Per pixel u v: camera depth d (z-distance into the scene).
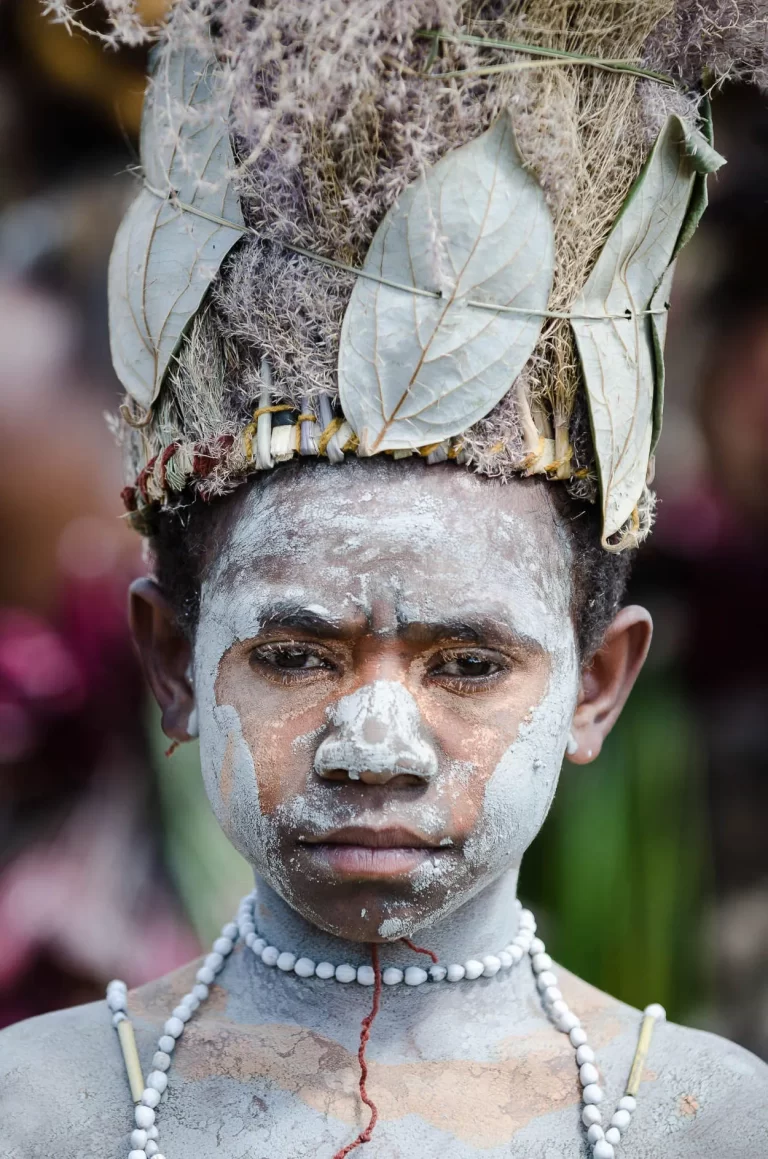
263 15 2.22
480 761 2.29
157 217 2.52
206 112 2.43
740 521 4.45
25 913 3.91
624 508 2.47
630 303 2.46
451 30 2.26
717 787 4.42
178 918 4.06
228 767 2.37
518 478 2.37
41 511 4.22
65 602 4.16
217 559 2.44
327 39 2.20
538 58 2.31
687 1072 2.50
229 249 2.44
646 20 2.40
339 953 2.47
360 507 2.29
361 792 2.23
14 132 4.34
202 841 4.06
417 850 2.26
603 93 2.40
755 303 4.35
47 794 4.11
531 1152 2.36
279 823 2.29
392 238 2.29
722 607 4.41
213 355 2.46
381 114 2.27
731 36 2.52
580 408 2.42
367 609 2.25
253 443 2.35
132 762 4.16
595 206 2.40
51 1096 2.45
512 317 2.32
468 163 2.29
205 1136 2.38
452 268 2.29
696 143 2.43
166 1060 2.47
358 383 2.29
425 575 2.26
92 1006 2.70
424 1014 2.47
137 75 4.22
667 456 5.01
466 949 2.50
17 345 4.20
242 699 2.36
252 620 2.33
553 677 2.40
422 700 2.29
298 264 2.36
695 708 4.46
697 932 4.24
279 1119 2.38
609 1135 2.39
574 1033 2.53
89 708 4.11
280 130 2.30
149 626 2.75
